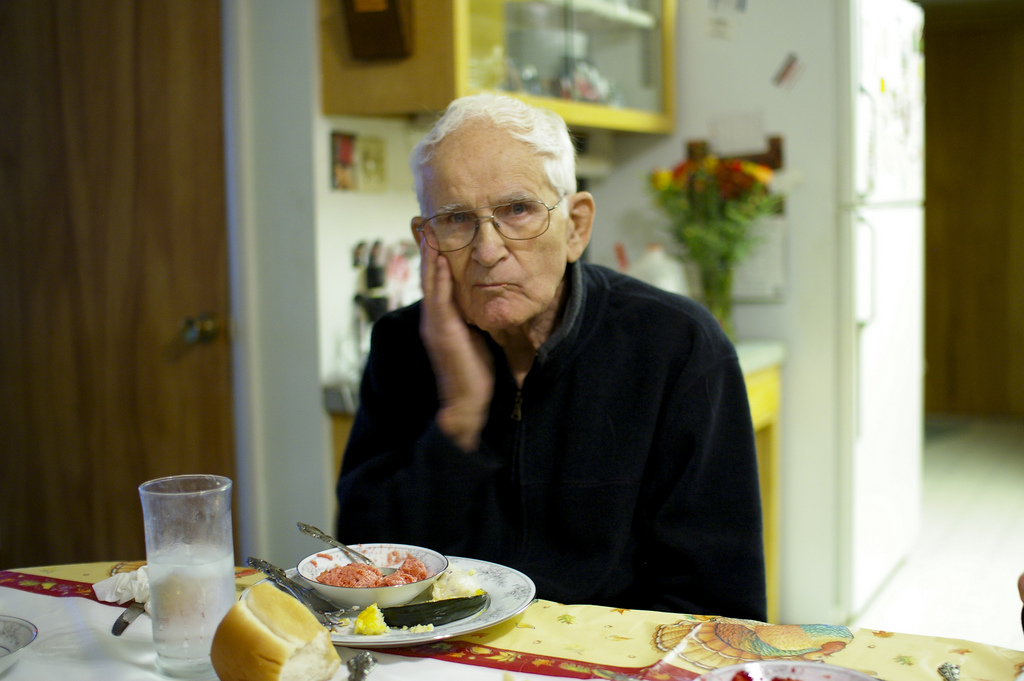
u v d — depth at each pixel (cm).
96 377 239
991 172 555
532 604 93
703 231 262
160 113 223
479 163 112
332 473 213
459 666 78
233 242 218
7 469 255
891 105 275
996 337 566
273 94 210
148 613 92
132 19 223
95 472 242
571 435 124
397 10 190
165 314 228
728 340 132
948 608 280
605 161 286
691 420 122
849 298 254
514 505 125
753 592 118
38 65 237
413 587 89
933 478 437
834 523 262
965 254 568
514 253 114
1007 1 492
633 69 256
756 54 262
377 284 224
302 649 72
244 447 222
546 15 218
